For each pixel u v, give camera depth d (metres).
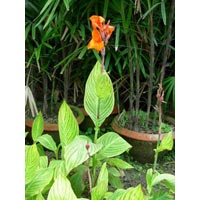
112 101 2.15
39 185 1.95
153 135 2.72
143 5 2.67
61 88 3.24
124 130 2.79
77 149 1.97
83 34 2.57
